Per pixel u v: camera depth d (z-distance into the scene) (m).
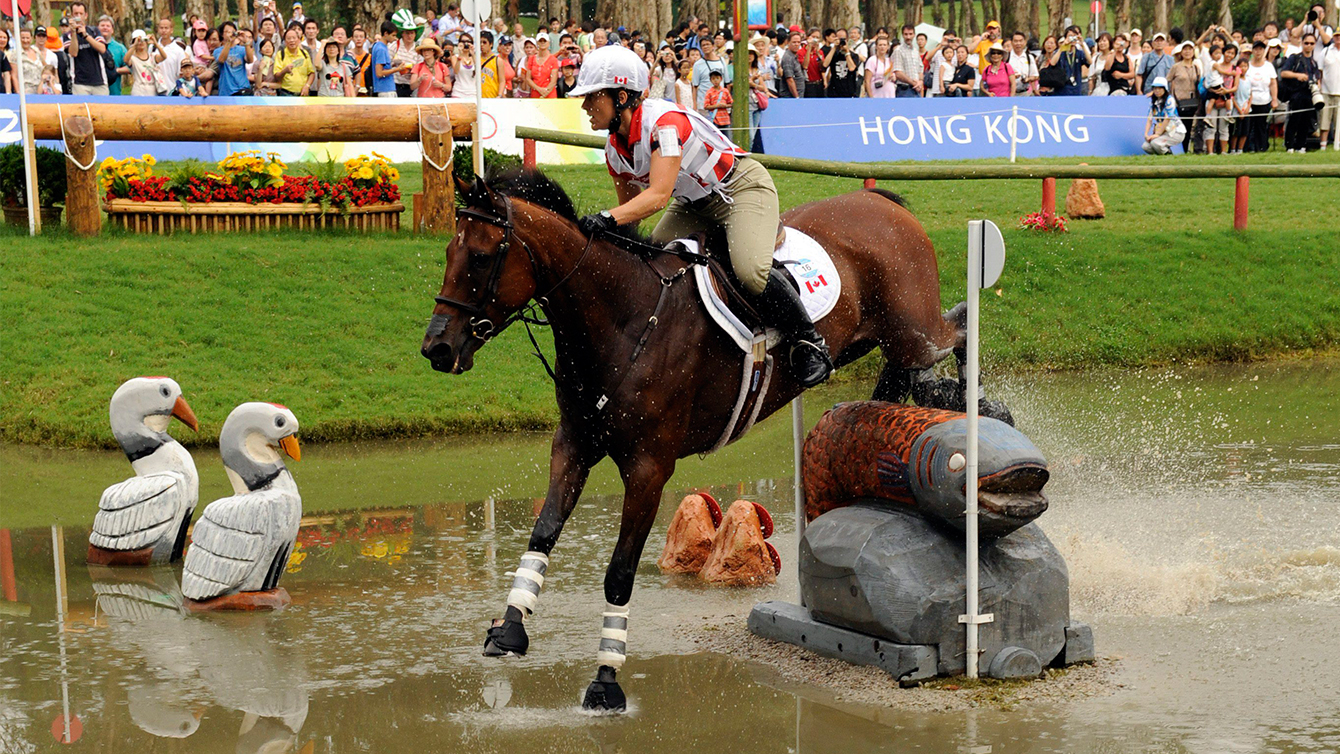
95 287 11.73
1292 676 4.90
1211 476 8.40
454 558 6.86
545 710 4.71
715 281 4.90
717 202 5.02
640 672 5.14
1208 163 19.03
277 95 18.14
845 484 5.41
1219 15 47.44
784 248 5.19
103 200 13.89
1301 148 21.19
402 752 4.31
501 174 4.79
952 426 4.95
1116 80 21.69
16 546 7.11
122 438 6.94
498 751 4.31
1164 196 17.62
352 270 12.66
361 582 6.44
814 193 16.77
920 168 14.08
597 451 4.95
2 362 10.29
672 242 4.95
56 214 14.03
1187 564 6.40
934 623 4.88
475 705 4.77
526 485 8.54
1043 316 13.09
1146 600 5.89
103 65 17.61
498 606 6.04
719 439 5.08
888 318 5.55
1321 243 15.10
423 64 18.58
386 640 5.54
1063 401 10.98
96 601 6.13
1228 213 16.59
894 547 4.95
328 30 42.62
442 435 10.04
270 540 6.02
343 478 8.69
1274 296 13.87
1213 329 13.12
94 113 13.23
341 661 5.26
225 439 6.24
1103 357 12.57
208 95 18.72
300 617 5.87
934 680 4.91
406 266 12.88
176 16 53.72
